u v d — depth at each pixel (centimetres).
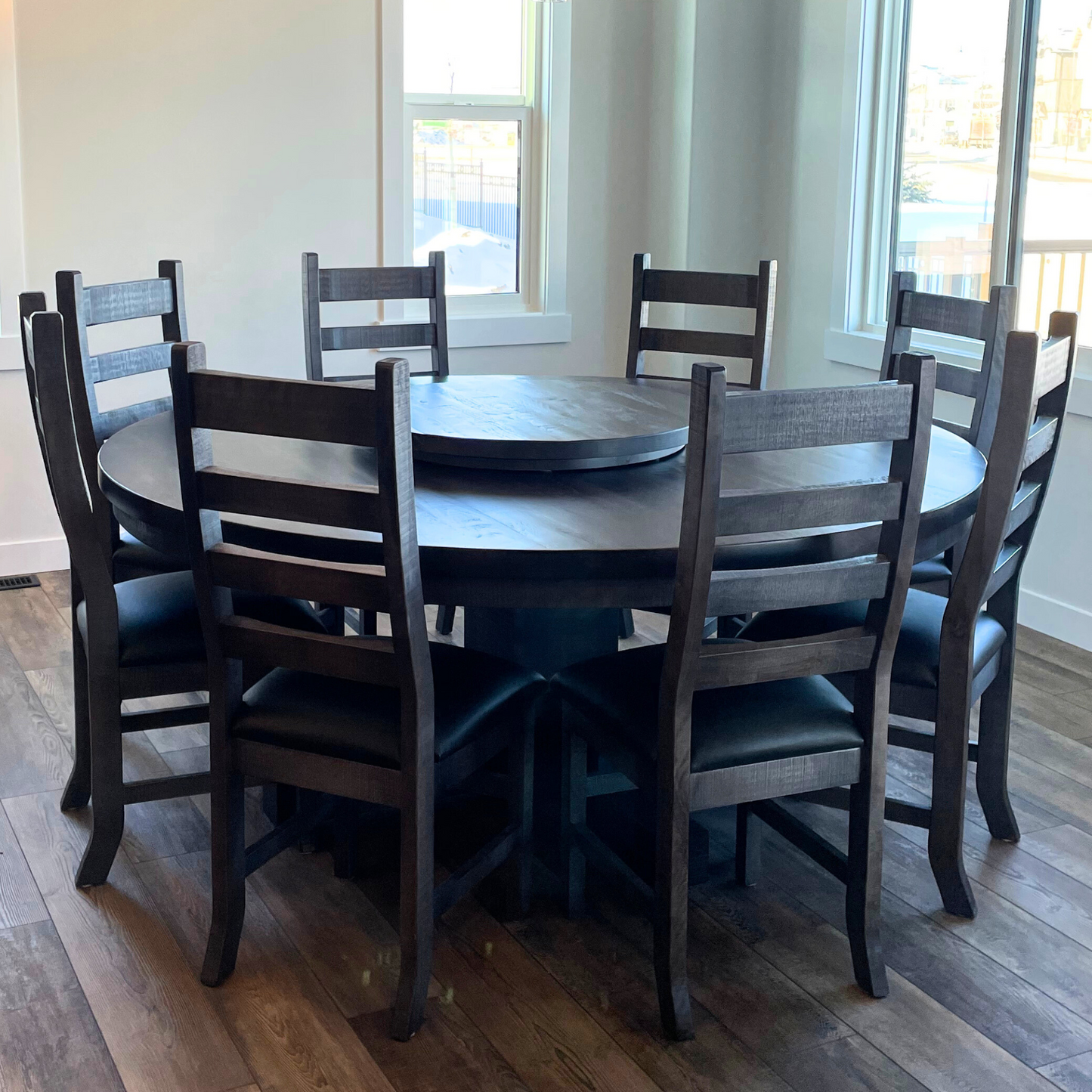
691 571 176
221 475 179
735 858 247
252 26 413
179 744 299
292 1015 200
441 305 359
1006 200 383
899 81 424
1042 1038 198
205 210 419
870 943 205
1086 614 365
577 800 225
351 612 331
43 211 397
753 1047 194
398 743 188
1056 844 257
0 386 401
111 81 397
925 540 208
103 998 204
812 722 198
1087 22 348
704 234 474
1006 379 205
